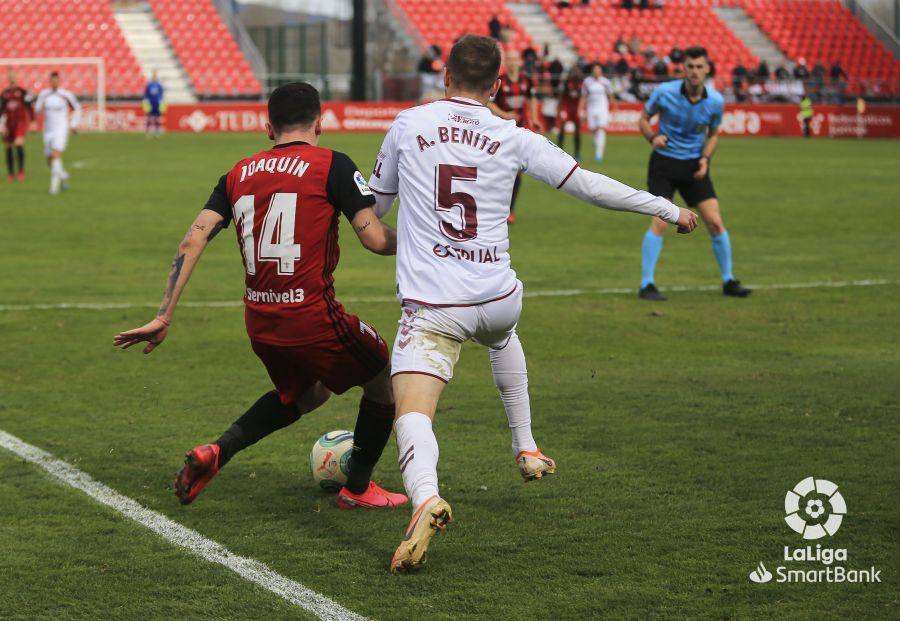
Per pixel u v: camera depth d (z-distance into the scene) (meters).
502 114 31.39
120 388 14.83
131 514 10.21
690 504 10.40
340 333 9.70
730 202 39.66
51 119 41.34
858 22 100.62
